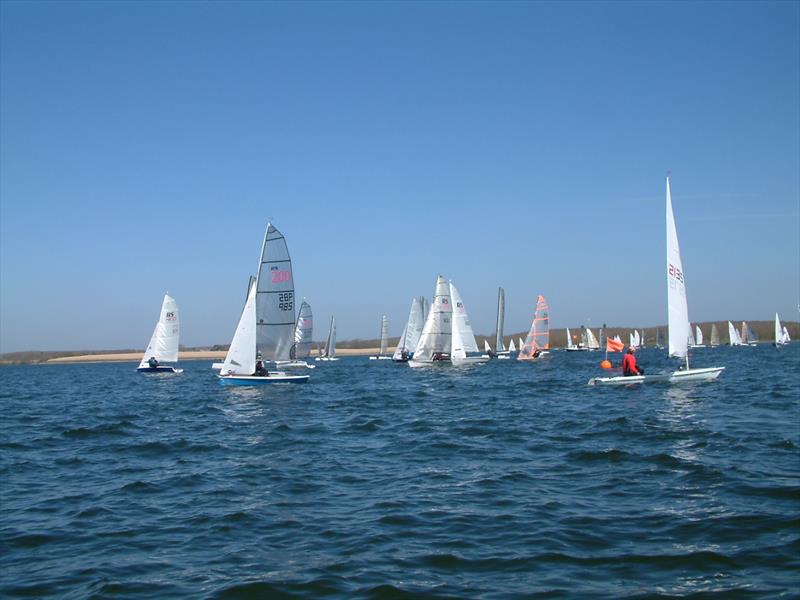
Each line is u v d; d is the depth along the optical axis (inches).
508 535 350.0
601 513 388.2
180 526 383.6
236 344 1408.7
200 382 1982.0
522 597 264.4
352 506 420.8
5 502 453.7
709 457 546.9
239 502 437.4
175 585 287.7
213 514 406.9
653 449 594.9
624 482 468.8
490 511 399.9
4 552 341.4
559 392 1294.3
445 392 1403.8
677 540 333.4
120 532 374.0
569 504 411.5
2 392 1851.6
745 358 3063.5
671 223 1190.3
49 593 281.7
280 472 536.4
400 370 2699.3
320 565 309.1
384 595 269.7
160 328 2477.9
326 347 5108.3
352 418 924.0
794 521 357.4
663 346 6358.3
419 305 3238.2
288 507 420.8
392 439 714.2
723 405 949.2
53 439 768.9
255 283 1406.3
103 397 1501.0
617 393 1202.6
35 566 318.0
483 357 2571.4
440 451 627.8
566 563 303.9
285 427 820.6
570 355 4434.1
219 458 611.2
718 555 308.5
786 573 283.7
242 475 526.6
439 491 458.0
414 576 291.4
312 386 1611.7
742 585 271.6
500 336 3383.4
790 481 451.8
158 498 456.1
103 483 512.1
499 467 539.5
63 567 315.9
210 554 330.3
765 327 7003.0
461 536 350.3
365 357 6353.3
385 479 503.8
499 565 303.6
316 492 462.9
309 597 270.4
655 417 825.5
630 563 302.0
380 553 325.1
